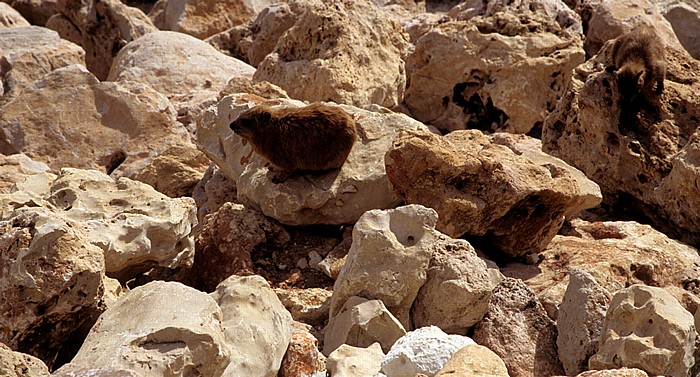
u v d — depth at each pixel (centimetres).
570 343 1290
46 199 1537
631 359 1170
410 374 1147
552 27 2512
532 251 1603
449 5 3828
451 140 1664
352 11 2433
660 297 1216
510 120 2433
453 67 2473
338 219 1644
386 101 2405
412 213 1377
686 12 3269
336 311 1364
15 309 1220
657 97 1938
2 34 3048
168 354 1082
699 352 1223
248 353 1174
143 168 2202
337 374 1167
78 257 1242
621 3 2923
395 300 1336
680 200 1800
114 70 2912
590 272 1512
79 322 1287
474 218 1544
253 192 1659
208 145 1861
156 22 3772
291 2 3120
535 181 1553
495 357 1124
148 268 1521
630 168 1902
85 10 3441
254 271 1580
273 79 2359
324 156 1623
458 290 1330
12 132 2372
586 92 1948
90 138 2377
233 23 3634
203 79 2792
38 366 1094
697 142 1772
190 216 1534
